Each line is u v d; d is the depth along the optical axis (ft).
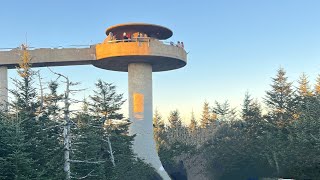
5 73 165.48
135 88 167.94
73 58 165.99
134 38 160.04
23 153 84.17
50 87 129.80
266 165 153.48
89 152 120.26
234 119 260.83
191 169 193.57
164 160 201.05
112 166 136.15
